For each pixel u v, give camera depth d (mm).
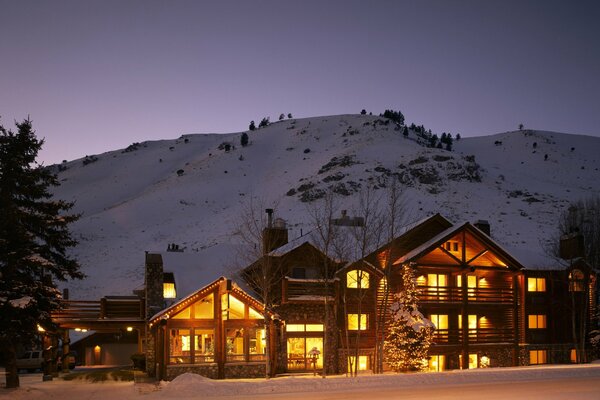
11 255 26891
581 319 43969
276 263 38719
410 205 110938
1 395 24422
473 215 107375
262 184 162375
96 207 187250
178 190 164500
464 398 22500
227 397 23656
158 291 38219
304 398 22703
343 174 138250
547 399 22250
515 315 44250
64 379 35531
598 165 174750
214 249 45906
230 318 35906
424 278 42938
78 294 83062
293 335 38281
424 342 37469
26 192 28672
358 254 40531
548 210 112125
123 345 56344
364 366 39250
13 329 26422
